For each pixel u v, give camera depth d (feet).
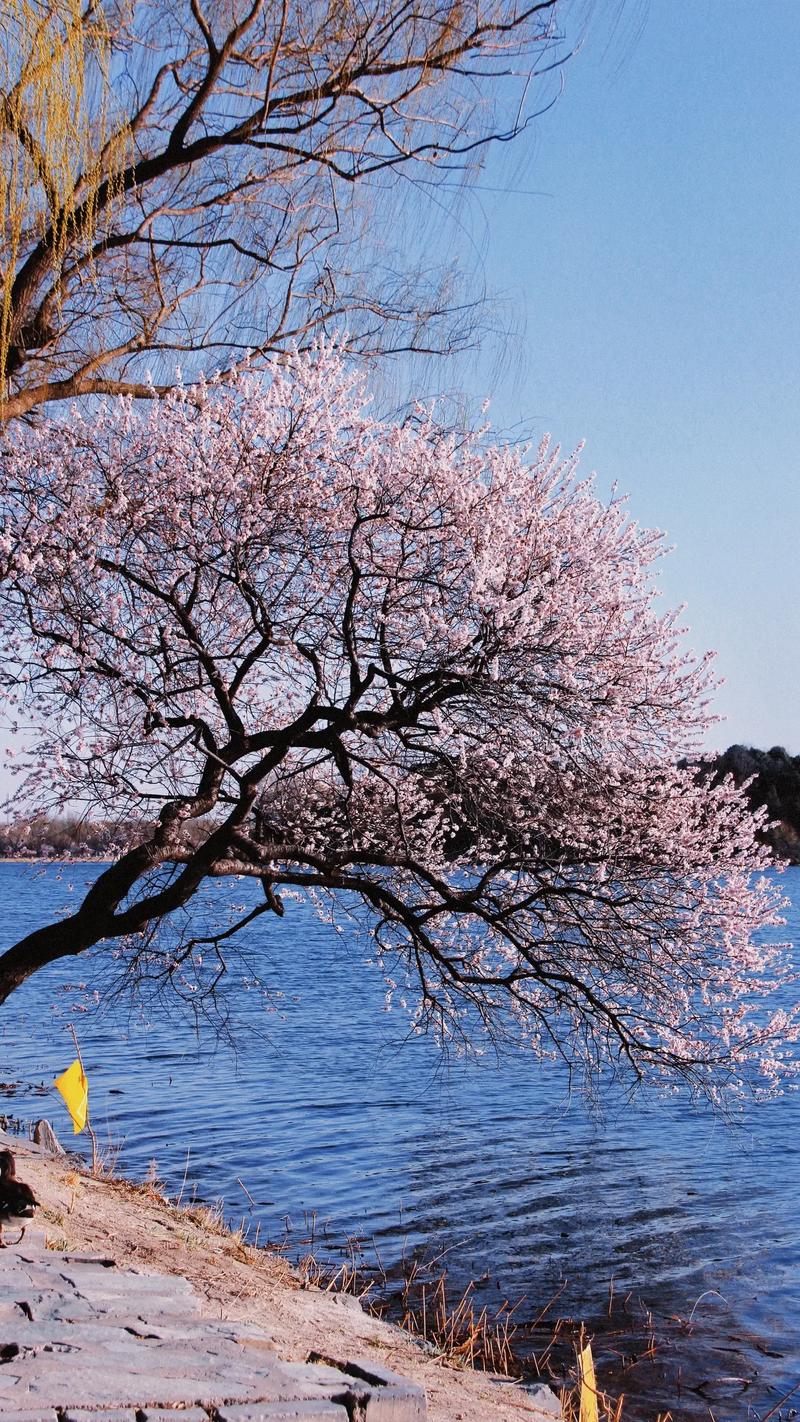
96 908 26.78
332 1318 22.82
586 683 28.17
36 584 26.25
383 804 30.45
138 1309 15.34
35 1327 13.80
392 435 28.22
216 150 24.89
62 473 26.50
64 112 18.53
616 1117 57.93
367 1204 42.80
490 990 32.53
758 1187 45.73
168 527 27.22
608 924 29.73
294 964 139.74
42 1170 28.02
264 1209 41.63
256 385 27.53
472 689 26.35
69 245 22.12
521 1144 52.39
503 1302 33.35
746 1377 28.53
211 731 28.19
